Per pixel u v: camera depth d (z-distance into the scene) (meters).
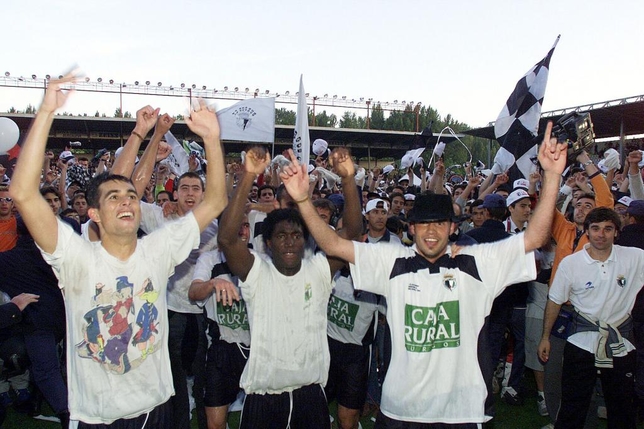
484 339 3.21
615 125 20.06
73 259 2.85
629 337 4.35
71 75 2.64
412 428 3.13
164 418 3.12
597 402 4.78
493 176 8.77
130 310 2.97
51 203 6.54
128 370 2.94
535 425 5.33
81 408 2.92
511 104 8.47
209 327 4.28
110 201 2.88
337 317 4.42
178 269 4.80
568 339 4.40
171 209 5.39
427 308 3.15
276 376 3.49
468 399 3.12
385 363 3.30
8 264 4.58
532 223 3.13
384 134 30.05
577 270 4.37
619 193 7.82
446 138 29.25
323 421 3.66
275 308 3.49
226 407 4.13
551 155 3.08
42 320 4.59
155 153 4.28
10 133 5.81
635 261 4.33
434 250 3.18
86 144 30.58
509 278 3.20
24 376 5.07
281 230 3.46
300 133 9.47
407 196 9.23
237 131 10.03
